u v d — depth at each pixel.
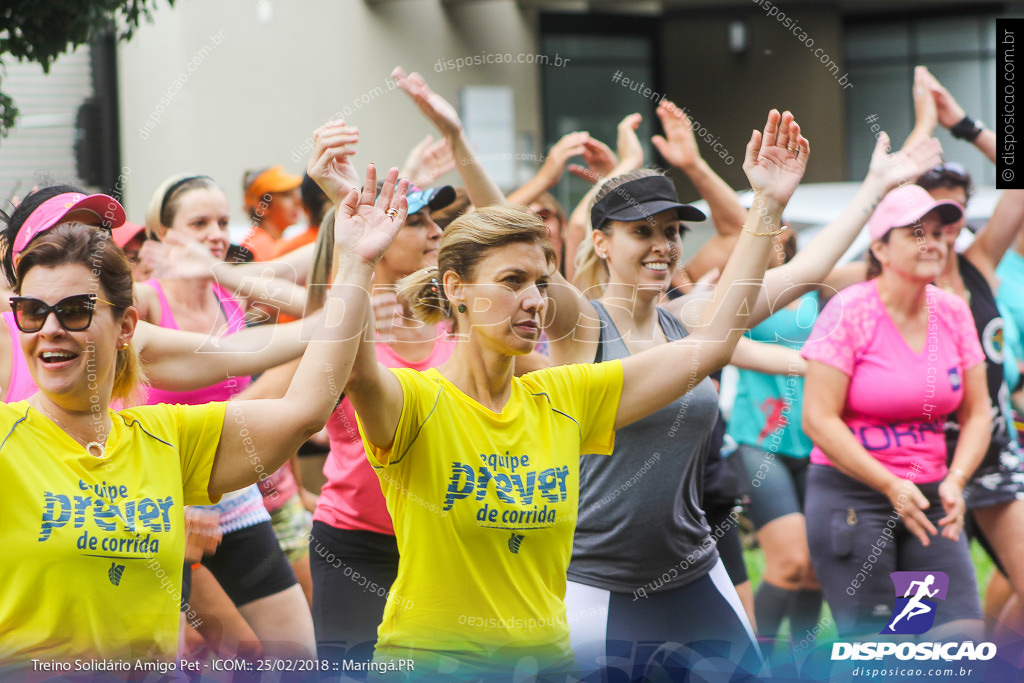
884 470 5.41
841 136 17.94
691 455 4.60
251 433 3.52
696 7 17.69
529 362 4.91
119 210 3.86
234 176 11.52
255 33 11.49
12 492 3.25
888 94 20.12
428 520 3.71
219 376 4.75
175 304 5.51
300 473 6.64
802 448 6.41
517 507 3.75
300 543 6.11
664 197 4.84
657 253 4.83
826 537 5.60
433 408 3.72
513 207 3.79
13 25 5.71
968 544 5.65
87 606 3.29
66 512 3.28
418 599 3.77
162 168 11.72
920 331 5.57
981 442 5.61
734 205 6.27
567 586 4.64
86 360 3.32
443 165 6.67
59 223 3.62
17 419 3.33
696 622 4.71
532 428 3.88
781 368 6.20
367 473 4.99
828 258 4.85
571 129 16.33
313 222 6.74
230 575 5.20
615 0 16.23
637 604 4.64
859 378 5.54
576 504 3.93
